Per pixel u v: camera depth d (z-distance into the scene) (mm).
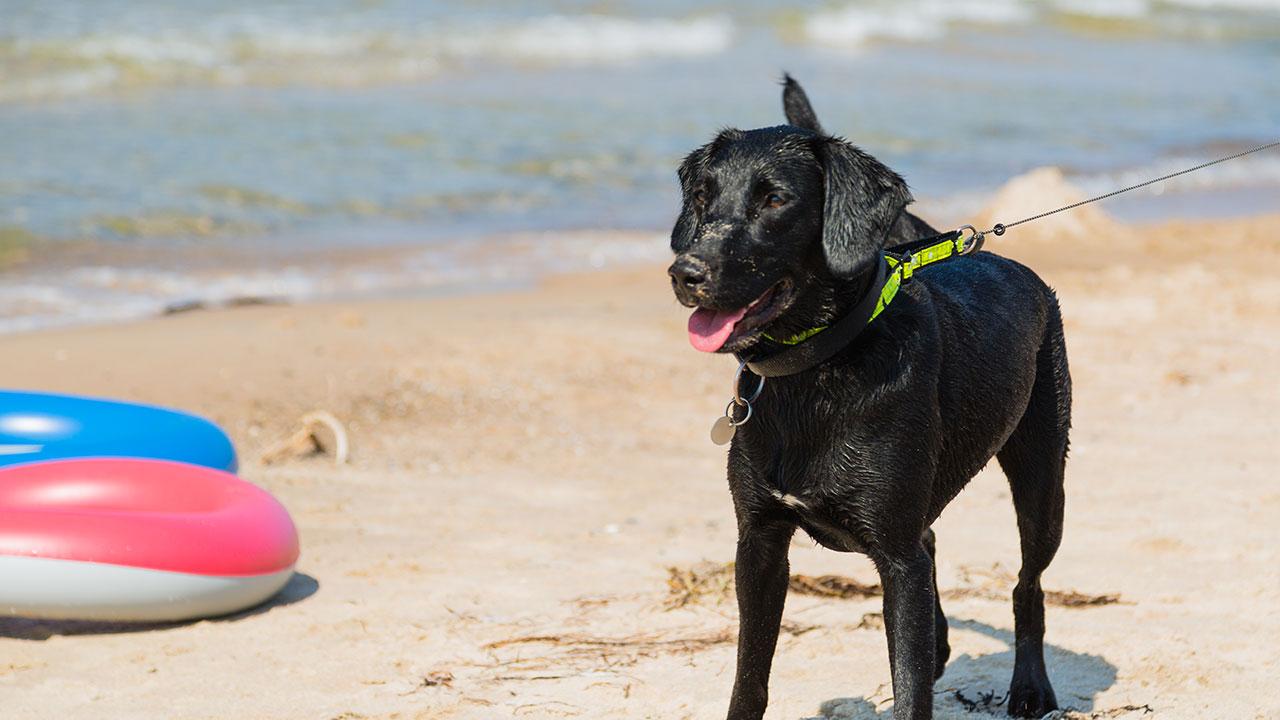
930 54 31375
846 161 4148
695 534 7648
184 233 15031
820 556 7270
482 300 13062
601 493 8391
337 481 8453
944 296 4797
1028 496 5355
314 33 27688
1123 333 11969
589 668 5777
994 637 6148
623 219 16875
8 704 5449
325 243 15117
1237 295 13125
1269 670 5668
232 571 6316
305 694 5559
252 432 9195
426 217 16438
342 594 6719
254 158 18422
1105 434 9328
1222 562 6980
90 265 13688
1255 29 38344
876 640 6094
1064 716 5215
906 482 4320
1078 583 6707
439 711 5363
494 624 6301
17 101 20984
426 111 22031
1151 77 29859
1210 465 8648
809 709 5383
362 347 11000
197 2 29594
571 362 10938
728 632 6164
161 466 6816
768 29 32562
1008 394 4930
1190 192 19812
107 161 17656
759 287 4133
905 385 4289
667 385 10570
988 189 18891
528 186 18062
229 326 11594
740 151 4238
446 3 32312
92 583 6086
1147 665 5715
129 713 5371
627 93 24297
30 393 7559
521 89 24281
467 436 9391
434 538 7535
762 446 4371
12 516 6109
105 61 23891
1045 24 37281
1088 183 19938
